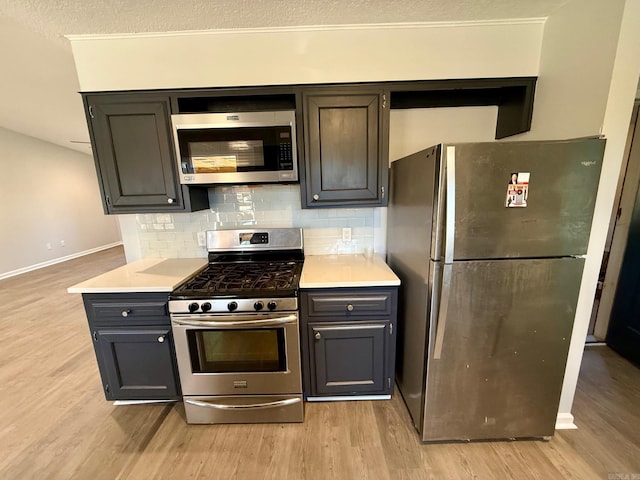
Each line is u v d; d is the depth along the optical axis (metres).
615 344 2.43
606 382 2.06
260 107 1.99
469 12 1.63
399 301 1.96
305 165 1.82
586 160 1.28
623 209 2.34
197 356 1.69
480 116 2.07
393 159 2.12
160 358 1.80
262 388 1.73
